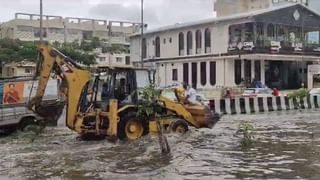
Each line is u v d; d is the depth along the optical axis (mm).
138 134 17594
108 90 17703
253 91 40531
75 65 17578
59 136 19000
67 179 10992
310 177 10977
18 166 12672
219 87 46406
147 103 17922
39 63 17891
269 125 23719
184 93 19906
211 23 50125
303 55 50781
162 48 56719
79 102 17312
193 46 52625
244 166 12414
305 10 51500
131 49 62000
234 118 28906
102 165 12680
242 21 47438
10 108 20328
